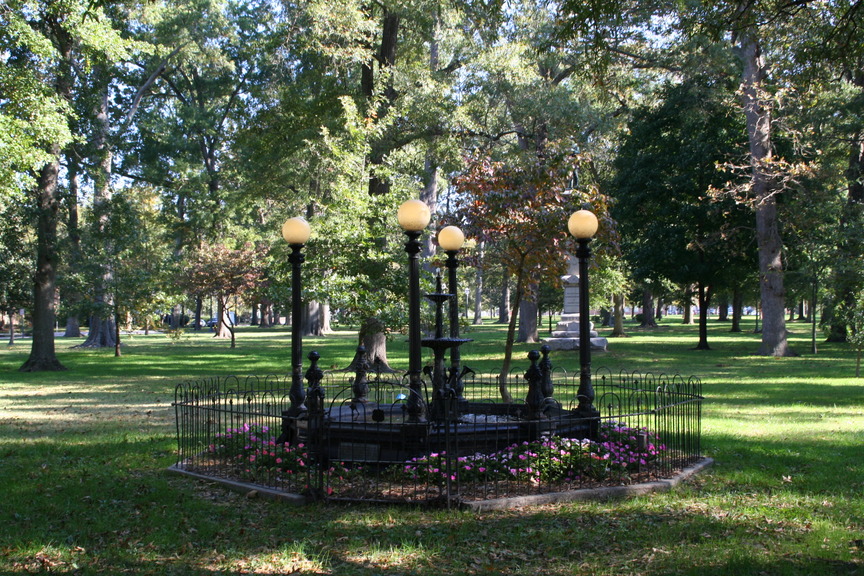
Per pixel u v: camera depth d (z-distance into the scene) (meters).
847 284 28.58
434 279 20.56
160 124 45.59
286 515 7.23
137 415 14.66
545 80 29.66
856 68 14.77
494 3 19.86
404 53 27.91
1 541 6.50
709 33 13.16
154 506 7.60
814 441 11.07
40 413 15.12
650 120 33.59
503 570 5.74
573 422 9.35
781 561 5.82
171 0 40.91
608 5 11.66
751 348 36.22
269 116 25.83
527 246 12.91
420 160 26.97
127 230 29.61
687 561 5.84
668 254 33.66
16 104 19.88
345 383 18.33
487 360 28.95
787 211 30.72
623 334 50.97
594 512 7.23
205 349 40.06
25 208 25.94
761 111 29.12
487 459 8.29
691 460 9.48
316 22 22.52
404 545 6.26
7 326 69.25
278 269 21.08
